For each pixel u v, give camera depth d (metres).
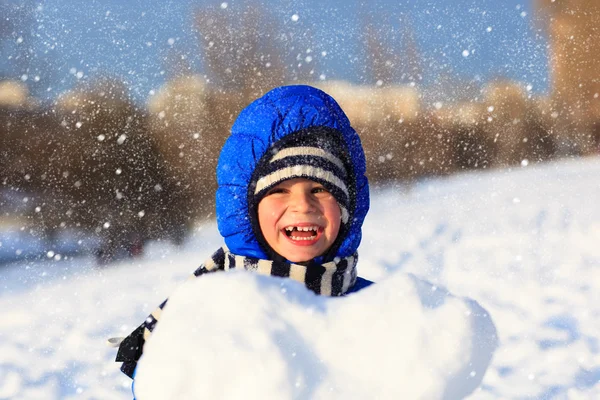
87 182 10.30
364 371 0.93
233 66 10.98
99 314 5.63
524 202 8.83
